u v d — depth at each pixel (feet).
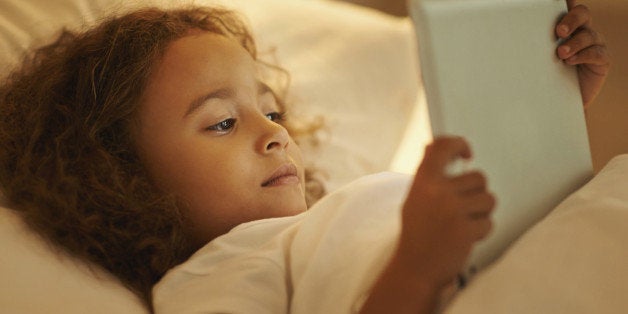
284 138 2.90
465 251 1.76
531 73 2.20
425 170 1.73
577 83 2.47
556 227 2.01
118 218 2.72
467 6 1.95
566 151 2.33
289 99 4.24
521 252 1.94
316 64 4.50
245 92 2.93
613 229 1.97
